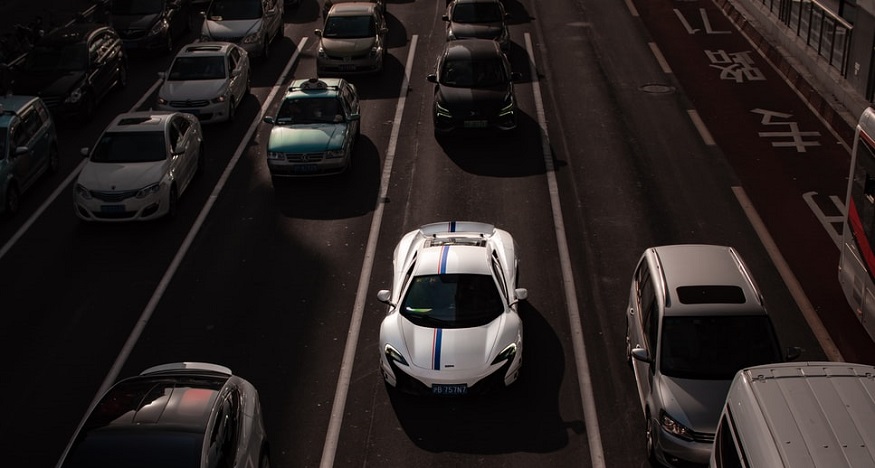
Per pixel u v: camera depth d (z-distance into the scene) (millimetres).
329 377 15531
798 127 24953
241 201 22031
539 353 15961
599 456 13531
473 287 15438
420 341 14688
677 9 36156
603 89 28359
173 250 19859
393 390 15125
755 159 23156
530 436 14000
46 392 15367
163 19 32969
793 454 8906
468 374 14211
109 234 20641
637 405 14617
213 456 11008
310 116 23484
